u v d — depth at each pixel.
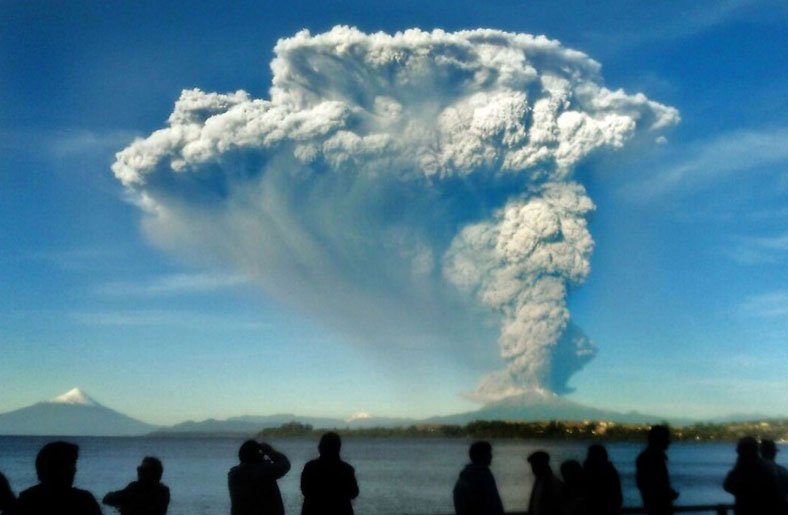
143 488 8.88
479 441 9.61
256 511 8.95
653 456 10.04
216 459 153.12
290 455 146.88
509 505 53.34
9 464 119.44
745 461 10.14
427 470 111.81
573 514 9.32
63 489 6.54
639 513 9.97
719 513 10.59
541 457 9.80
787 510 9.95
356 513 47.91
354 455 178.38
